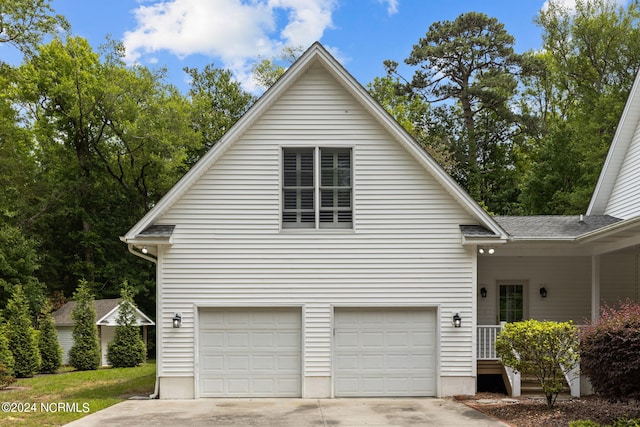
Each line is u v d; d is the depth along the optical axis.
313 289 12.88
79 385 15.64
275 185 12.99
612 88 28.58
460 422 9.84
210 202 12.92
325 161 13.20
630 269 16.50
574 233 14.59
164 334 12.72
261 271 12.88
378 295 12.89
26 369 18.48
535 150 35.69
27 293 26.47
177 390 12.64
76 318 22.12
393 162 13.09
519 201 32.94
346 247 12.95
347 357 12.91
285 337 12.91
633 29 29.75
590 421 8.99
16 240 27.19
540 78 36.41
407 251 12.96
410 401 12.19
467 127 36.75
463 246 12.94
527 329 10.74
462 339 12.84
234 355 12.85
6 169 29.05
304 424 9.77
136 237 12.43
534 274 16.53
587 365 9.73
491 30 36.28
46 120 32.06
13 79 26.50
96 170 32.28
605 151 26.16
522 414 10.32
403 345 12.96
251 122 12.93
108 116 30.95
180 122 31.02
